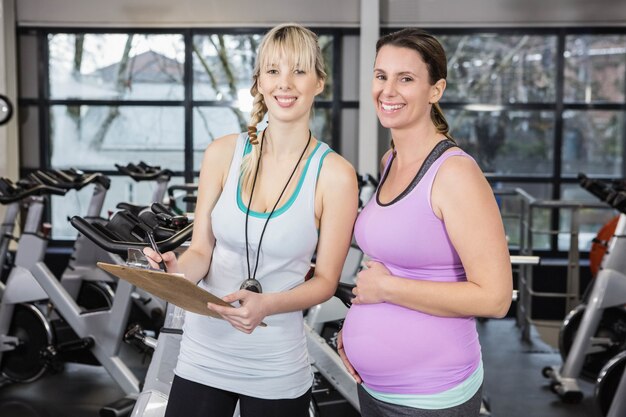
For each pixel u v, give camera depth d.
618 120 8.34
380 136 8.51
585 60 8.32
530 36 8.32
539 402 4.89
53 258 8.15
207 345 2.12
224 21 8.42
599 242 5.58
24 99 8.41
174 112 8.57
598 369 4.92
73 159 8.58
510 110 8.40
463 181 1.80
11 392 4.89
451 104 8.41
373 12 8.18
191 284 1.74
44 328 4.79
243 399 2.13
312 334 3.55
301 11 8.41
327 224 2.09
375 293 1.89
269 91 2.05
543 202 6.30
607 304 4.79
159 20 8.43
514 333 6.82
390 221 1.88
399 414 1.92
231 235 2.10
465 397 1.89
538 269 7.77
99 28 8.44
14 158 8.25
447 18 8.34
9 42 8.20
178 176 8.61
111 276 5.25
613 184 4.86
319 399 3.87
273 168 2.12
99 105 8.52
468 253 1.80
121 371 4.41
